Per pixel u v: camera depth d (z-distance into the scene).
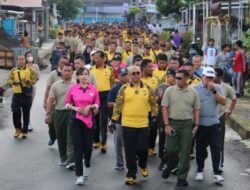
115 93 10.50
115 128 9.93
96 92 9.41
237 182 9.46
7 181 9.41
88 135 9.31
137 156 9.91
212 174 9.95
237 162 10.88
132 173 9.24
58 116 10.23
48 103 10.32
